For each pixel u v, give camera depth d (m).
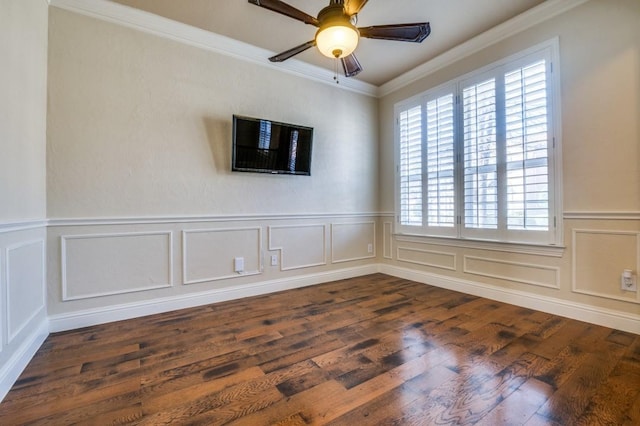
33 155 2.08
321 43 2.03
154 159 2.78
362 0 1.84
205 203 3.04
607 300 2.39
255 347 2.11
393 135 4.20
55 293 2.39
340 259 4.05
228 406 1.49
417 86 3.85
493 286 3.12
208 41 3.03
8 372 1.63
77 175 2.46
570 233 2.57
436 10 2.70
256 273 3.36
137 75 2.70
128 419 1.40
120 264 2.64
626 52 2.26
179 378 1.74
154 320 2.62
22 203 1.90
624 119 2.28
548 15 2.64
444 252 3.60
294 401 1.52
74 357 1.98
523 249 2.88
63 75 2.41
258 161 3.27
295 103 3.63
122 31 2.64
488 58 3.09
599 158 2.40
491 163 3.08
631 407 1.45
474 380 1.69
